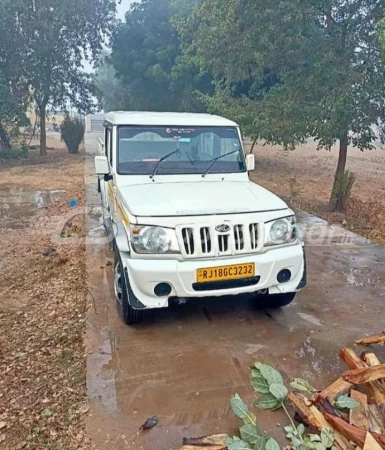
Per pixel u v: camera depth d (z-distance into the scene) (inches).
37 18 827.4
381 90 323.9
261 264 149.6
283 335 159.5
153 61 913.5
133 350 149.6
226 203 155.6
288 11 332.5
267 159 791.7
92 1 893.2
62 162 805.2
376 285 206.1
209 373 136.6
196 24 567.2
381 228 319.9
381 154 901.2
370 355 136.8
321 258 244.5
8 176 641.0
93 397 126.0
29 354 159.6
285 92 377.7
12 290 225.9
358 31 339.9
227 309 179.8
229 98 433.4
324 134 339.0
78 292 208.2
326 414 107.4
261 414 117.6
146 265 143.3
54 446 110.4
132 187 174.6
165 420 116.2
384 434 104.1
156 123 192.1
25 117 827.4
